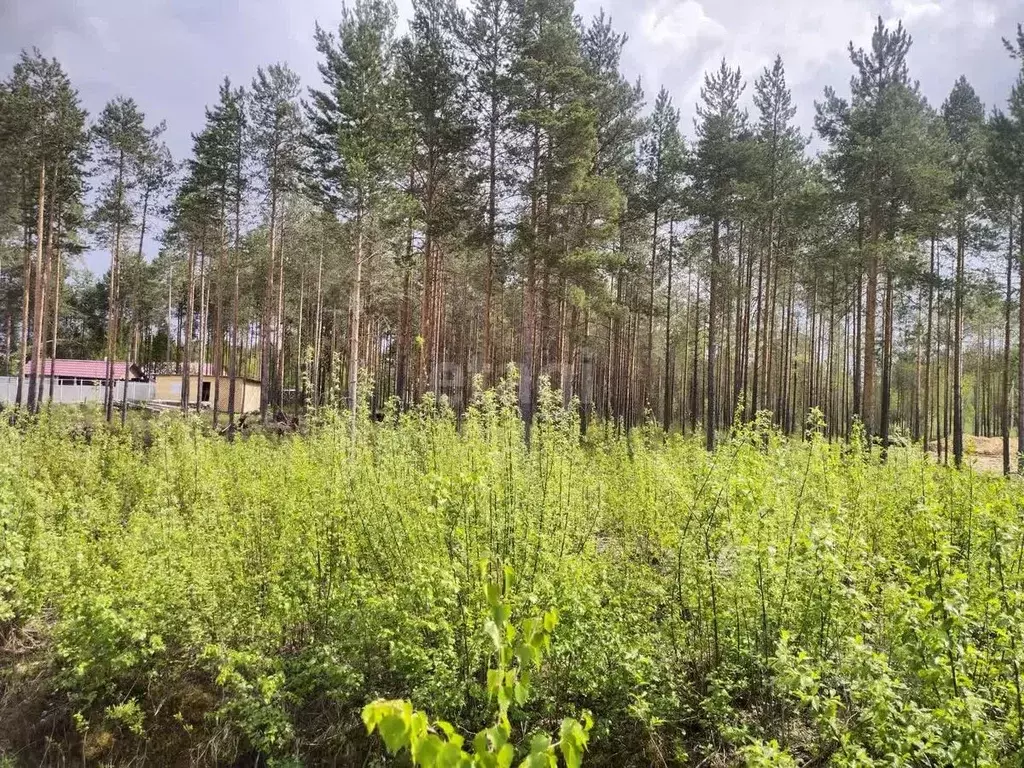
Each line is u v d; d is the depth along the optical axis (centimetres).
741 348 2738
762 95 2684
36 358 2295
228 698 611
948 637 352
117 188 2595
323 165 2177
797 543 497
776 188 2573
